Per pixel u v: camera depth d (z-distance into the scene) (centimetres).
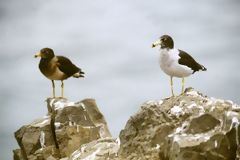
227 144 1176
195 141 1180
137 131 1327
